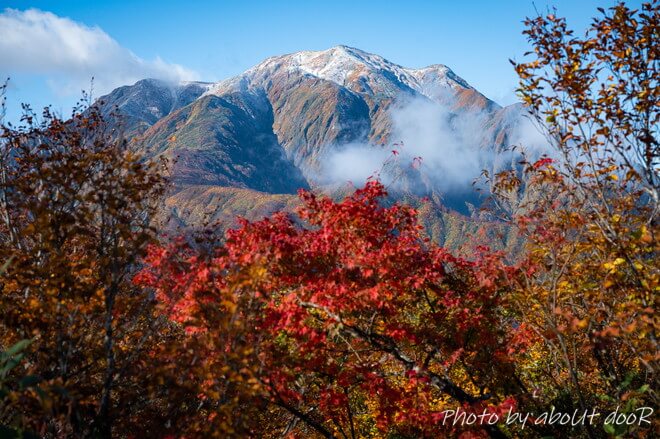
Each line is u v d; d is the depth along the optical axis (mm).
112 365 7023
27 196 7473
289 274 8641
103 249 7582
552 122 7211
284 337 9344
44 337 7074
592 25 7062
